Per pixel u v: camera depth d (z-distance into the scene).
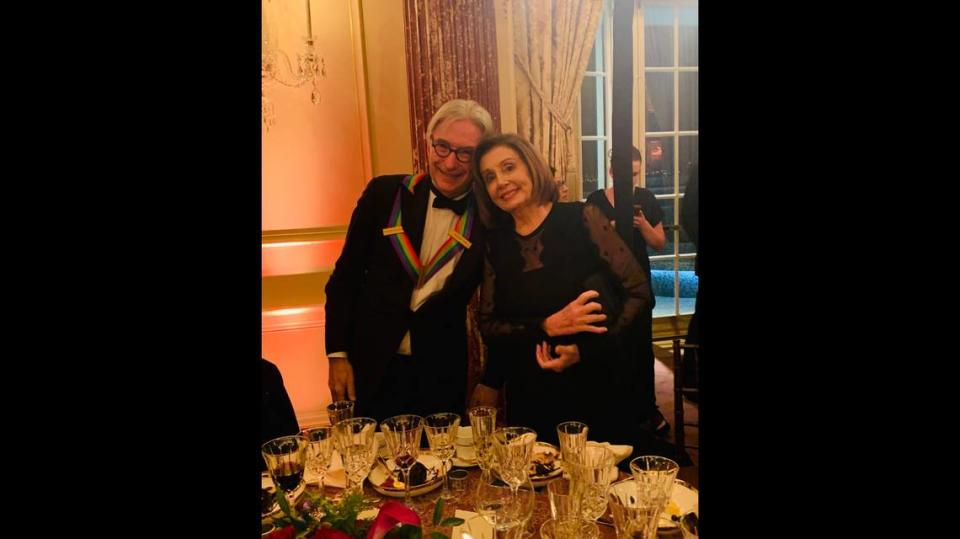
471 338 2.77
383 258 2.67
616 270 2.87
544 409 2.85
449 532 1.35
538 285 2.80
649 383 2.91
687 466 2.60
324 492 1.53
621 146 2.86
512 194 2.75
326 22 2.54
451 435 1.58
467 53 2.65
